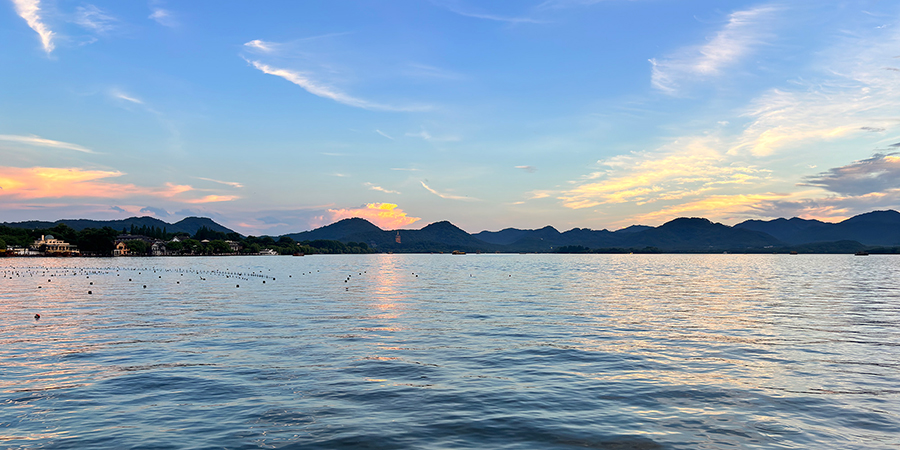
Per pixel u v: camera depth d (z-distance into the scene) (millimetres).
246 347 28281
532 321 39031
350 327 35969
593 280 99750
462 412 17109
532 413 17000
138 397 18703
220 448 13992
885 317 41375
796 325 36906
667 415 16844
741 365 23969
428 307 49312
